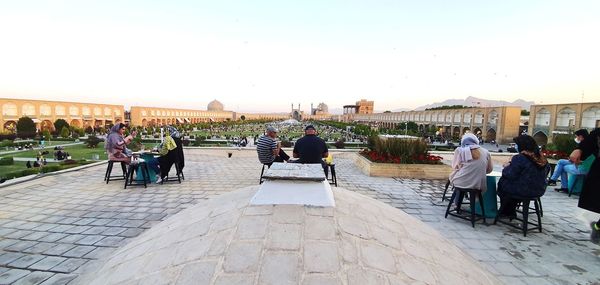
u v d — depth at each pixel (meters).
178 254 1.38
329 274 1.16
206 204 2.06
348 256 1.27
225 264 1.21
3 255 2.95
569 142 7.80
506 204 3.83
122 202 4.77
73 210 4.35
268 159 5.16
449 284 1.38
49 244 3.21
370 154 8.32
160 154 6.09
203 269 1.20
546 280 2.54
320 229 1.40
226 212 1.67
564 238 3.45
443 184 6.41
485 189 3.79
